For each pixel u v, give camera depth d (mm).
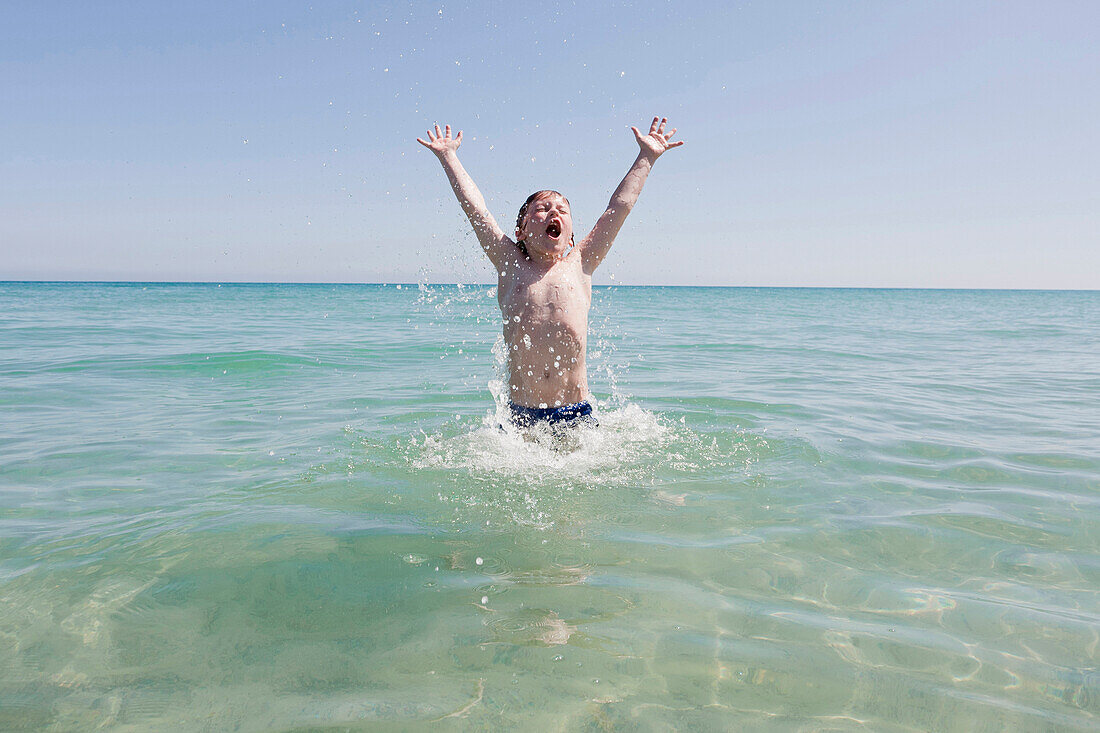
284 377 7266
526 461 3918
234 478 3600
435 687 1784
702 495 3379
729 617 2172
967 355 10633
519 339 4164
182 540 2746
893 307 35344
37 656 1921
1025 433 4922
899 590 2379
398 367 8125
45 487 3453
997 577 2496
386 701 1725
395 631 2062
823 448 4312
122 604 2225
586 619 2146
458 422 4938
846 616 2191
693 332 14430
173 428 4785
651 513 3117
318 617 2146
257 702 1718
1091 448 4469
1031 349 11789
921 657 1956
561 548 2709
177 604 2225
